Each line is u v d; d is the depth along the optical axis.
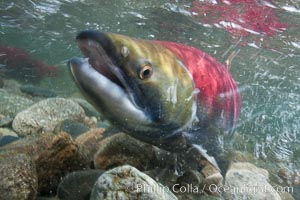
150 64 0.39
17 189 0.35
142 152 0.45
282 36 1.06
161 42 0.44
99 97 0.37
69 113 0.64
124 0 1.21
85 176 0.41
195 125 0.45
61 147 0.42
